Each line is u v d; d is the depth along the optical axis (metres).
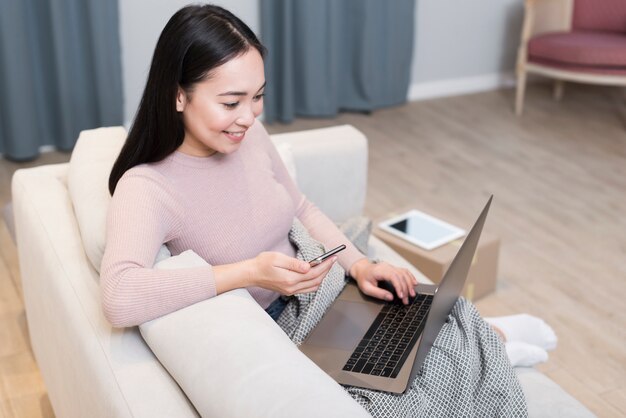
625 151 3.99
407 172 3.72
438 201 3.43
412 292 1.73
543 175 3.70
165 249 1.49
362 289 1.75
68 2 3.60
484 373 1.52
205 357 1.20
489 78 4.96
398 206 3.37
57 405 1.78
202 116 1.41
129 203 1.39
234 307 1.31
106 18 3.64
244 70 1.39
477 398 1.50
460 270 1.49
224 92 1.39
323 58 4.28
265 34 4.11
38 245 1.62
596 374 2.31
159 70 1.40
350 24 4.34
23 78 3.58
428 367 1.46
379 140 4.13
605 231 3.16
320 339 1.58
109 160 1.75
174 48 1.38
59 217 1.68
